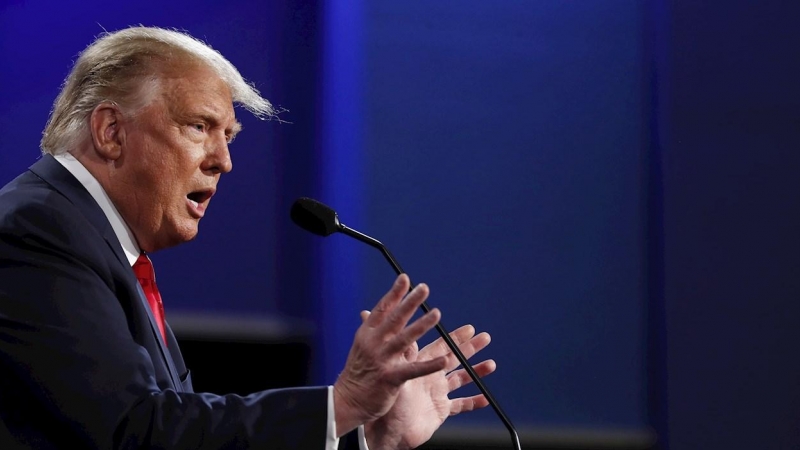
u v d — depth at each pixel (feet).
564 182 40.52
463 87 40.42
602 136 40.63
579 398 40.19
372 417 16.01
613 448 39.99
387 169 39.55
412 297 15.42
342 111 38.96
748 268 40.37
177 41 19.88
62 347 16.19
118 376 16.08
